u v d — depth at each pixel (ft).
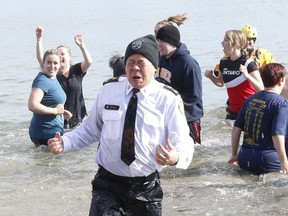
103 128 18.33
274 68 28.78
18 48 84.89
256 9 136.87
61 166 31.73
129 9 156.66
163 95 18.07
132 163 18.03
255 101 29.19
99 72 62.28
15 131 40.29
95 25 116.37
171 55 31.32
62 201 26.23
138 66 17.81
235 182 28.19
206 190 27.12
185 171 30.25
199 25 106.93
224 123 40.63
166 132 18.11
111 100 18.24
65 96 35.88
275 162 28.84
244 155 29.53
